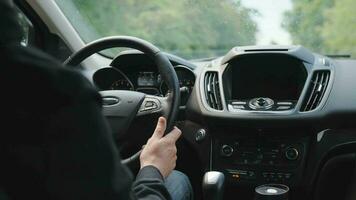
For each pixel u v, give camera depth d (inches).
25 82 30.5
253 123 81.0
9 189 31.3
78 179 31.4
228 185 86.6
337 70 84.1
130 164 58.8
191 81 89.8
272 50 86.4
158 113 70.0
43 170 31.0
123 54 91.0
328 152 80.7
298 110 80.1
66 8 99.7
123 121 68.7
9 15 30.5
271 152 83.0
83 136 31.3
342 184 82.6
